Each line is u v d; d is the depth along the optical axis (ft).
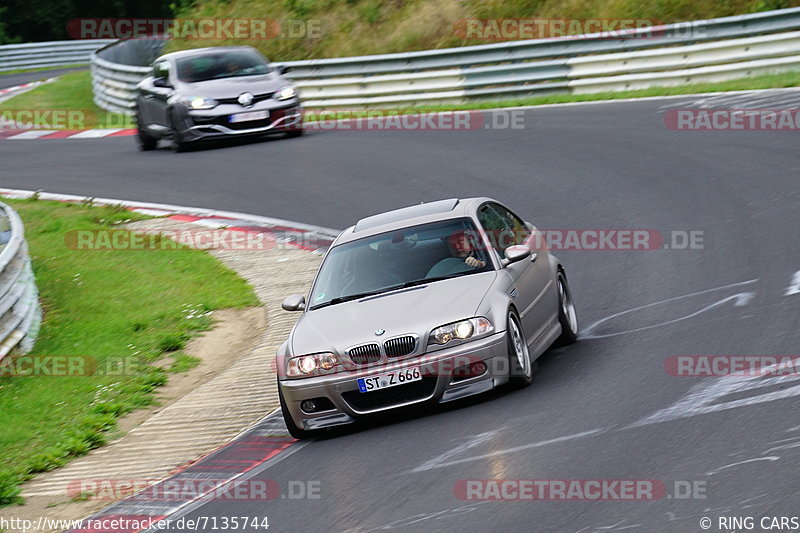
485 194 179.11
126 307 145.59
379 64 277.44
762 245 127.95
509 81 260.42
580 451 73.67
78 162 252.01
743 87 223.71
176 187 213.87
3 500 89.45
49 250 174.19
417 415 91.86
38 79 455.63
